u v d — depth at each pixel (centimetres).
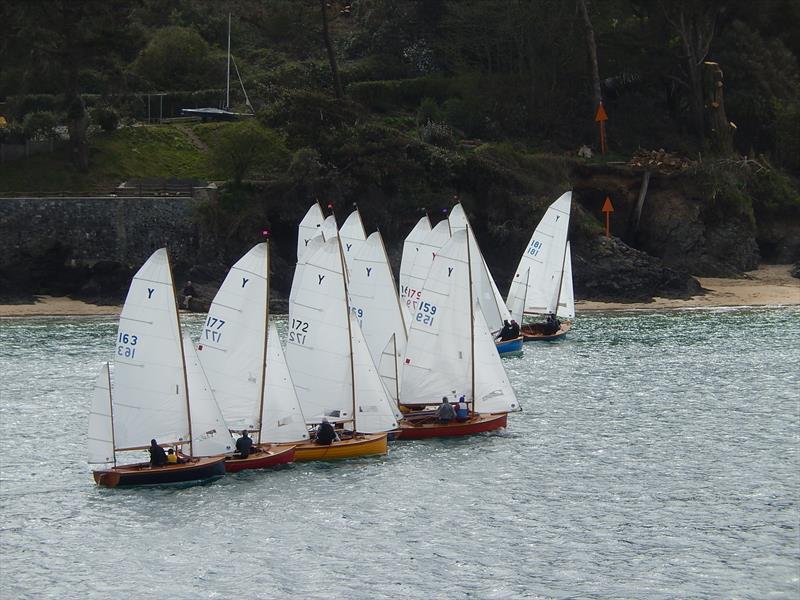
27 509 14850
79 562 13250
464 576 12738
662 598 12162
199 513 14625
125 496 15300
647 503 14900
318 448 16600
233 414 16238
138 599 12306
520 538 13775
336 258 16788
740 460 16712
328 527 14138
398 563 13100
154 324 15388
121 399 15438
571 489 15462
